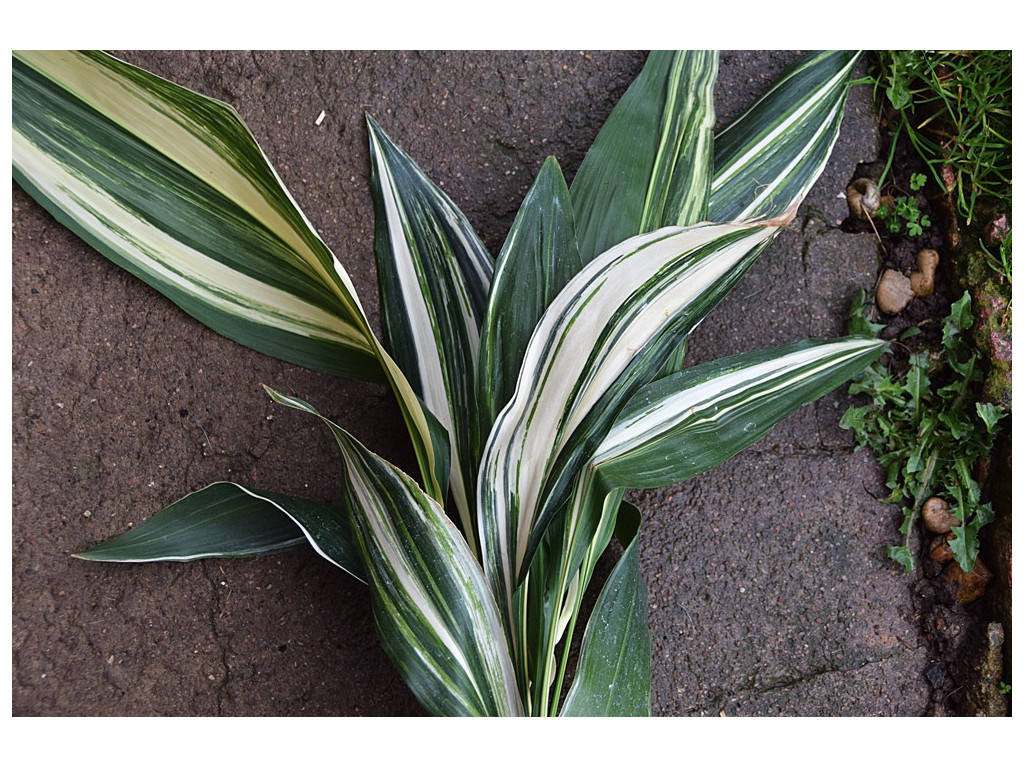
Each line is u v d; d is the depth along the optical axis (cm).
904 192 105
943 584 102
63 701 84
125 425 87
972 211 102
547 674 80
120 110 76
